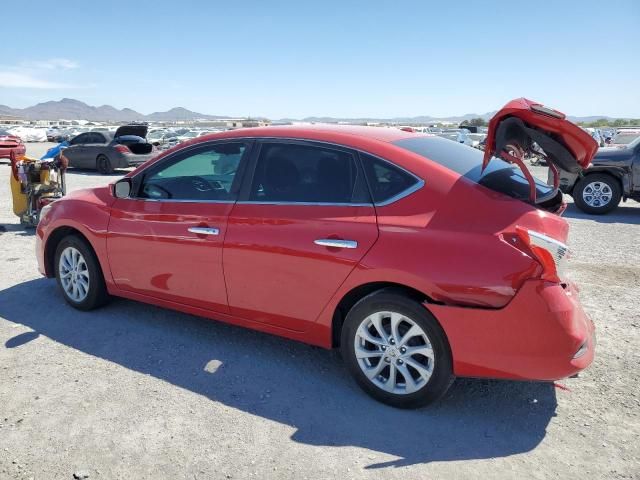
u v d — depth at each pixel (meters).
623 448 2.85
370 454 2.79
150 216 4.13
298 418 3.12
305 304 3.42
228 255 3.68
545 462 2.73
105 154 18.12
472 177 3.16
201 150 4.01
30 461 2.71
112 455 2.76
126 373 3.65
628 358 3.89
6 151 22.61
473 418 3.13
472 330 2.88
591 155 2.98
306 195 3.46
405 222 3.07
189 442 2.88
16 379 3.54
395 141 3.44
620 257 6.89
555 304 2.77
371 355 3.25
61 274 4.83
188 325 4.49
